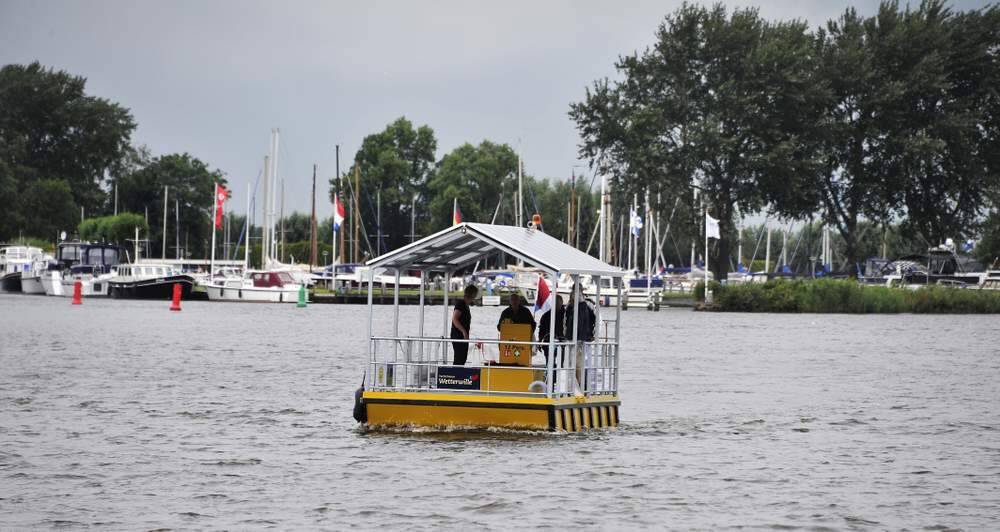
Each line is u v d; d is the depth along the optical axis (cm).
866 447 10812
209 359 19762
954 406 14000
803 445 10875
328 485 8650
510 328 10094
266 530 7425
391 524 7569
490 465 9238
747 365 19525
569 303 10588
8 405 13112
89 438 10788
